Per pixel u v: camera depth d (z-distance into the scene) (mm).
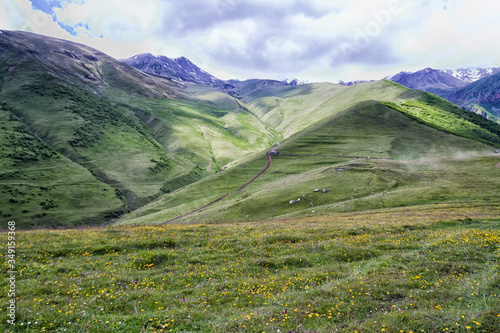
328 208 78562
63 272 17750
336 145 194375
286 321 10156
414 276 14922
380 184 96312
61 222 170500
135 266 19438
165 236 29016
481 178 90188
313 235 29672
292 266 19688
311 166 169000
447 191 79812
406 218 44500
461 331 8531
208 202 147500
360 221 42938
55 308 11352
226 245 25688
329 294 12898
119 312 11578
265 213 92750
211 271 18203
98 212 189500
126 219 171500
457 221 37094
